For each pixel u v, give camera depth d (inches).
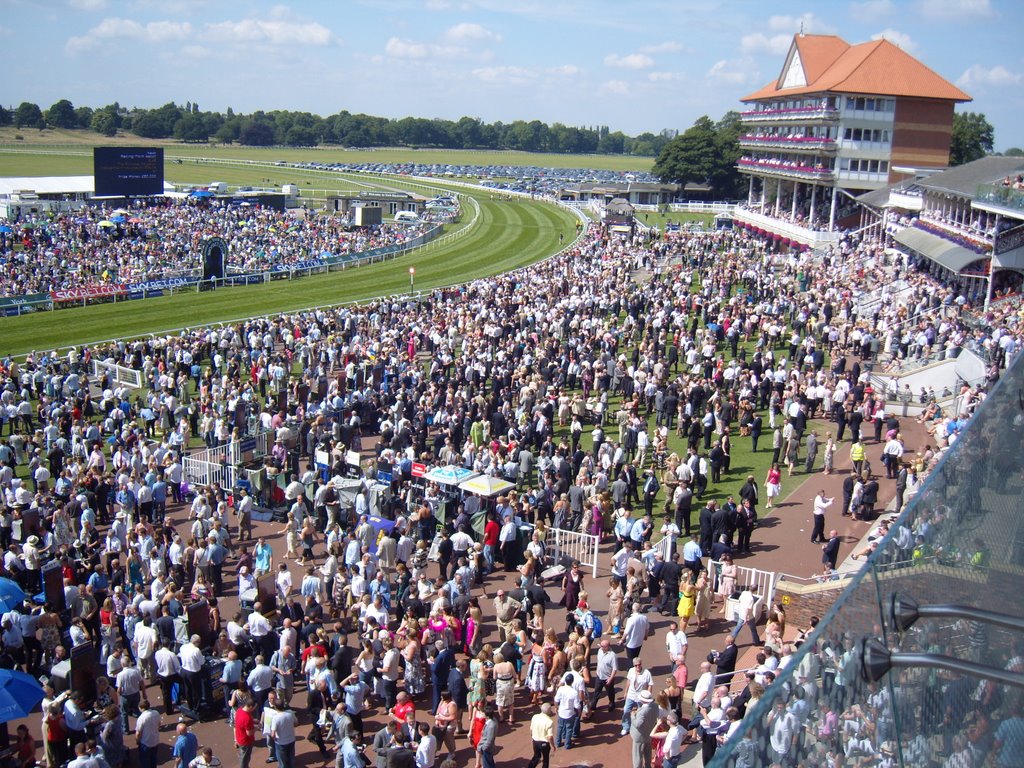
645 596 946.7
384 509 1103.0
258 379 1631.4
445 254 3698.3
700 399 1393.9
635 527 974.4
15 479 1099.9
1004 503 231.1
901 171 3430.1
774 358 1685.5
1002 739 208.1
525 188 6658.5
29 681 645.3
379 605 800.3
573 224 4665.4
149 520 1104.2
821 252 3041.3
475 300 2283.5
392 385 1529.3
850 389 1486.2
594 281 2434.8
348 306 2518.5
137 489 1099.9
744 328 1915.6
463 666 799.1
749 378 1483.8
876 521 1078.4
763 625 860.6
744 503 1020.5
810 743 165.6
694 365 1710.1
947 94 3376.0
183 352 1689.2
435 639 776.3
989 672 174.2
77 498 1025.5
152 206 4394.7
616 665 783.7
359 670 743.7
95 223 3619.6
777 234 3678.6
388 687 749.3
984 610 187.2
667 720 611.5
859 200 3213.6
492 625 900.6
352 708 697.0
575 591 872.9
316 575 920.9
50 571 868.6
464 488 1038.4
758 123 4306.1
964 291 2059.5
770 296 2212.1
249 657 781.3
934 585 202.5
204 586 833.5
